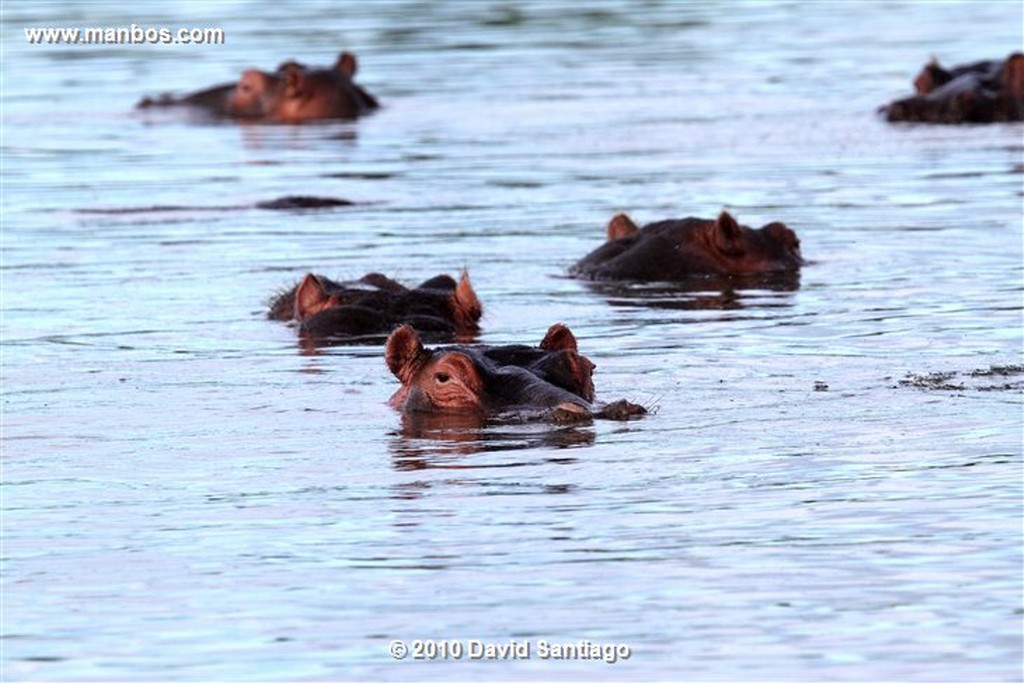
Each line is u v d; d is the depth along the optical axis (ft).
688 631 109.91
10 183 353.92
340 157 384.47
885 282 239.50
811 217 295.89
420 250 274.57
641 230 262.67
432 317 217.97
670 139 391.86
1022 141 378.94
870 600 113.91
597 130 407.85
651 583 118.11
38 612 115.85
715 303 230.68
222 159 385.09
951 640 107.55
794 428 159.53
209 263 266.36
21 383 188.03
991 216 289.74
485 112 442.09
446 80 497.46
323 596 117.60
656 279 249.55
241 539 130.00
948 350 193.88
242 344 209.56
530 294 240.32
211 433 164.35
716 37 574.15
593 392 176.04
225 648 109.40
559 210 309.63
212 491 143.64
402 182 347.15
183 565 124.47
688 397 174.19
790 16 622.13
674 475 144.46
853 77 482.69
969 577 117.29
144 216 312.50
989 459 145.79
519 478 144.97
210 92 463.83
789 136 393.09
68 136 420.77
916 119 410.72
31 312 230.48
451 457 152.97
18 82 509.35
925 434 155.53
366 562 124.06
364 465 151.12
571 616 112.98
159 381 188.75
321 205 320.29
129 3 648.38
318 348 207.00
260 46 554.87
